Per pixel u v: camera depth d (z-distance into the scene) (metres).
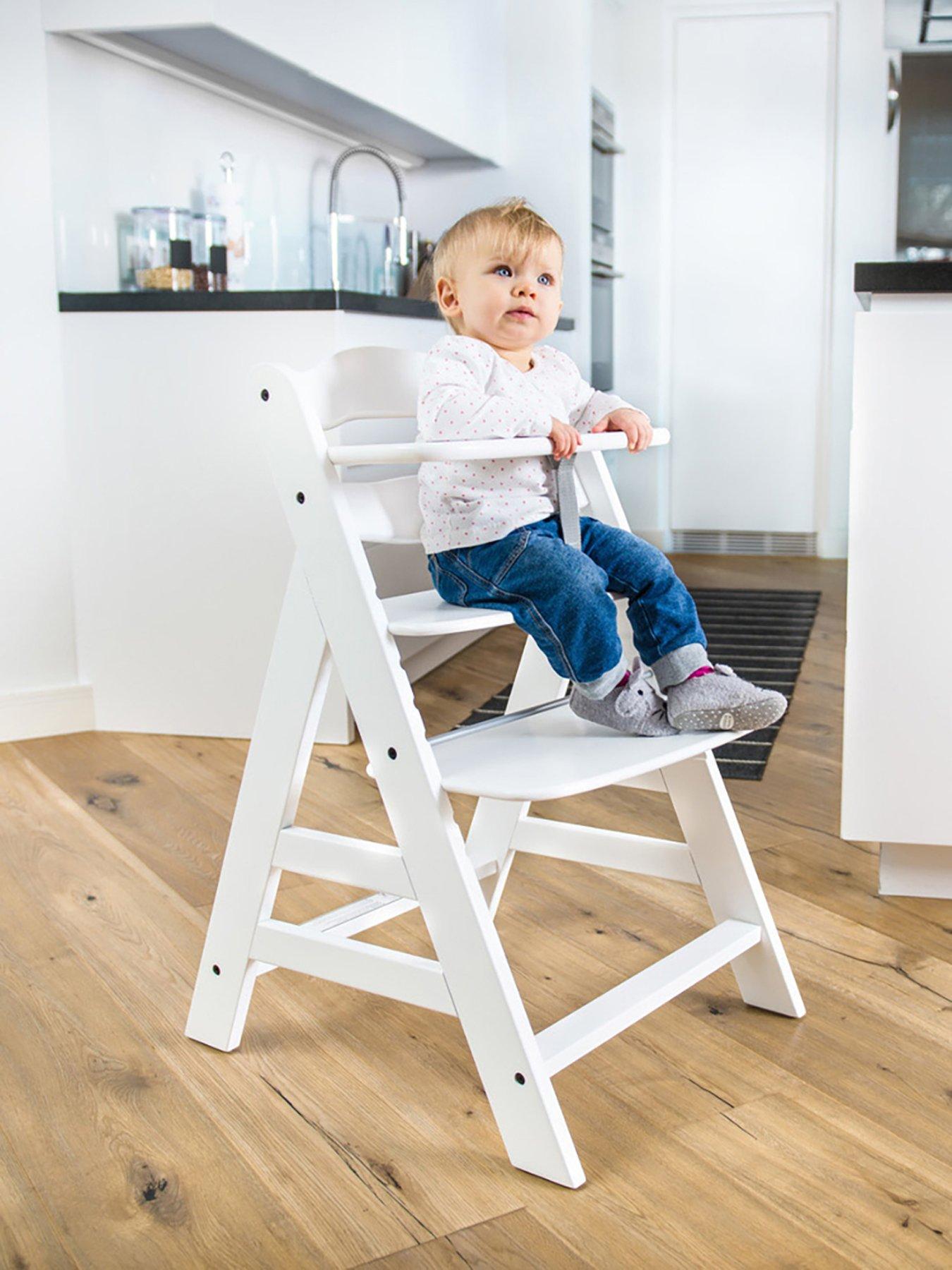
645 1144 1.22
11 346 2.53
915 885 1.81
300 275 3.54
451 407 1.28
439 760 1.26
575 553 1.30
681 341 4.86
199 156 3.04
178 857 1.97
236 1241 1.09
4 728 2.61
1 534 2.57
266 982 1.58
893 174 4.59
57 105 2.56
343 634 1.23
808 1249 1.07
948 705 1.69
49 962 1.62
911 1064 1.36
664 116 4.72
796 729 2.62
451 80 3.62
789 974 1.46
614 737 1.33
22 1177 1.18
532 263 1.40
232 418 2.51
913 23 4.04
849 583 1.69
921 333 1.61
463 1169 1.19
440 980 1.21
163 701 2.66
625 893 1.83
